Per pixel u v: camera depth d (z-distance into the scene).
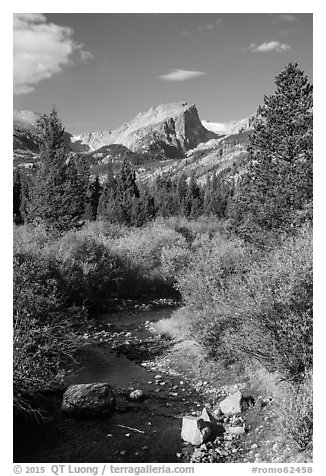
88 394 10.91
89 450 9.18
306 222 18.48
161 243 31.33
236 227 23.92
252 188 23.19
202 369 13.56
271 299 10.59
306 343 10.02
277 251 13.80
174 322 18.58
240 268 15.09
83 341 16.81
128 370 14.04
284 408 9.13
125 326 19.66
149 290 26.83
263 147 22.95
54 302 14.14
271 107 22.94
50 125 36.28
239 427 9.72
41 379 10.94
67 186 35.78
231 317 13.08
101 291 23.45
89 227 36.03
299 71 22.67
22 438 9.59
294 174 21.41
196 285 15.38
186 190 100.12
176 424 10.37
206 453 9.00
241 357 12.47
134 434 9.87
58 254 20.38
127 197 60.03
